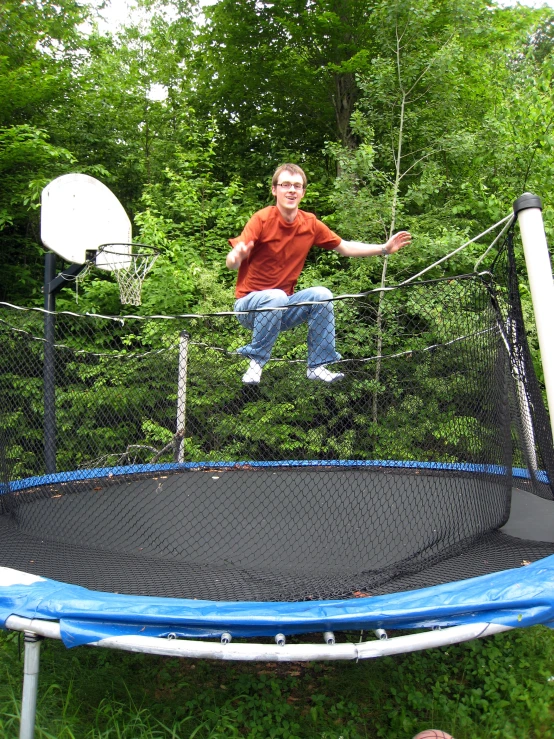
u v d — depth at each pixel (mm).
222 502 3242
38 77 7910
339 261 7457
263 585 1991
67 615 1678
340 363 4504
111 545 2531
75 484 3670
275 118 9117
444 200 7273
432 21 7160
